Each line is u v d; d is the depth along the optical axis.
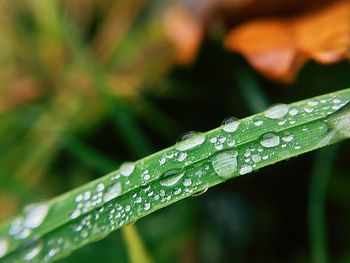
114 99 0.14
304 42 0.13
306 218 0.14
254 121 0.11
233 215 0.14
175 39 0.15
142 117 0.15
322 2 0.13
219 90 0.15
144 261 0.11
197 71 0.15
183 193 0.11
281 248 0.14
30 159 0.15
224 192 0.14
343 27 0.12
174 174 0.11
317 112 0.11
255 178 0.14
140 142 0.14
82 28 0.17
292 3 0.13
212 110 0.15
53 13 0.16
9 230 0.11
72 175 0.15
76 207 0.11
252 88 0.14
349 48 0.12
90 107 0.16
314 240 0.13
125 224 0.10
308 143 0.11
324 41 0.12
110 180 0.11
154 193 0.11
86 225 0.11
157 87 0.15
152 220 0.14
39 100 0.16
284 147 0.11
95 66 0.15
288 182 0.14
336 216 0.13
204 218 0.14
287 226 0.14
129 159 0.15
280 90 0.14
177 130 0.15
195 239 0.14
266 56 0.13
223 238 0.14
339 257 0.13
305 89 0.14
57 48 0.16
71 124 0.15
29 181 0.15
